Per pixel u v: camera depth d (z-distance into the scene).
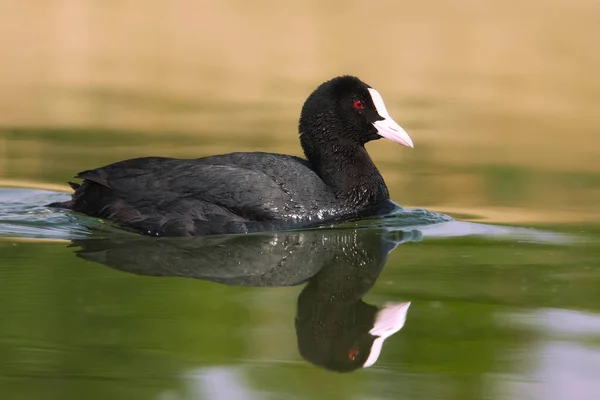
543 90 25.72
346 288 10.54
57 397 7.34
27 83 25.08
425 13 34.91
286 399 7.46
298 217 13.06
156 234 12.53
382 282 10.78
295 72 27.22
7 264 11.08
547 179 16.77
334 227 13.17
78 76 26.34
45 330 8.84
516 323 9.37
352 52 29.45
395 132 14.15
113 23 33.12
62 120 20.95
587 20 34.09
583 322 9.40
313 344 8.73
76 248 11.87
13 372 7.87
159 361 8.17
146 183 12.94
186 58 28.83
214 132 19.91
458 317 9.55
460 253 12.05
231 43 31.11
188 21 33.53
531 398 7.61
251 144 18.69
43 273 10.75
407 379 7.98
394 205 14.32
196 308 9.62
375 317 9.52
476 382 7.90
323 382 7.85
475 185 16.31
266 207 12.81
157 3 35.72
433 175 17.08
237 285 10.56
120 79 26.17
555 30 32.66
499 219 13.96
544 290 10.42
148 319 9.22
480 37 31.69
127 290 10.19
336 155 14.04
